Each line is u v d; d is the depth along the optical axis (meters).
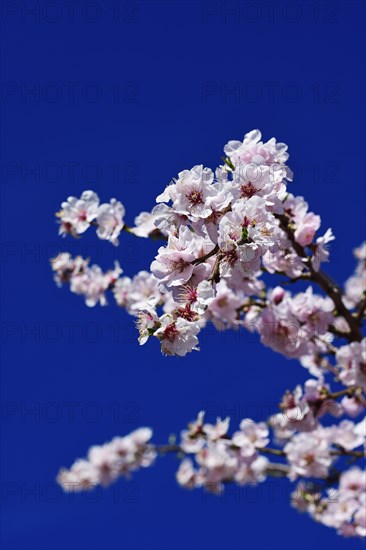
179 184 4.61
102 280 9.33
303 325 7.59
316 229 7.01
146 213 7.89
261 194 4.68
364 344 7.66
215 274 4.51
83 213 8.17
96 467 12.42
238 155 5.37
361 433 8.54
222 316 8.02
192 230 4.99
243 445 9.25
